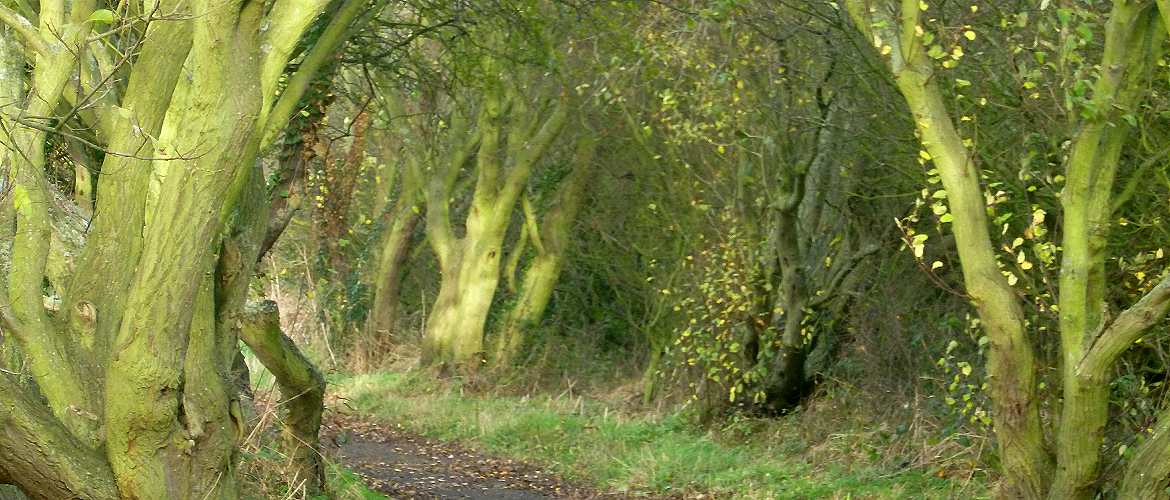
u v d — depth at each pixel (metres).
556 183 21.73
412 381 20.17
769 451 14.09
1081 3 8.41
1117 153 6.96
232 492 5.77
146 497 5.08
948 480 11.29
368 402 18.53
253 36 5.29
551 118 20.23
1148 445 6.51
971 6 8.89
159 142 5.22
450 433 16.33
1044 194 9.14
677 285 17.42
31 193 5.13
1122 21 6.76
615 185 20.66
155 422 5.05
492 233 20.77
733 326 15.02
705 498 12.30
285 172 9.88
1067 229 7.00
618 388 19.97
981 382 11.02
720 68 12.97
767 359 14.83
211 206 5.15
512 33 13.09
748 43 12.88
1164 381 8.61
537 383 20.22
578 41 14.61
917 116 7.46
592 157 20.66
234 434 6.06
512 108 20.61
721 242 15.57
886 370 14.17
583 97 18.75
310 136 10.05
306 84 6.24
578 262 22.27
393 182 23.89
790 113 12.98
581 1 12.78
